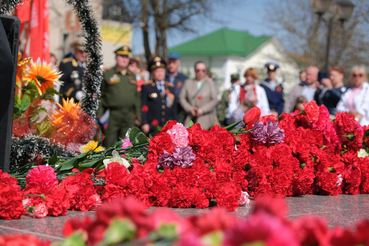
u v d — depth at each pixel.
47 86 4.13
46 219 2.74
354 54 26.64
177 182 3.38
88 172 3.27
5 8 4.22
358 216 3.36
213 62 61.66
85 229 1.38
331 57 26.77
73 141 3.95
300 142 4.25
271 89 9.47
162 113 8.07
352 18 25.08
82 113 4.04
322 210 3.58
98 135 4.08
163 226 1.26
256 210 1.29
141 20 24.45
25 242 1.48
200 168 3.39
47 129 3.87
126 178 3.15
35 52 5.55
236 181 3.65
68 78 7.30
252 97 8.69
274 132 3.97
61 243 1.41
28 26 5.57
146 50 25.16
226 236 1.14
